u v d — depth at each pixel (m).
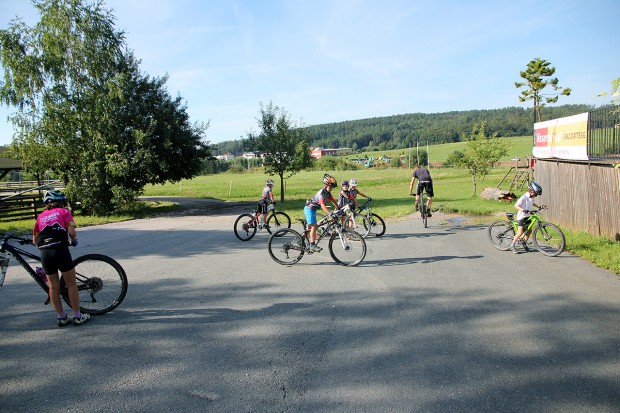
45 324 4.90
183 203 27.62
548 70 29.50
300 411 3.10
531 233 8.66
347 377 3.59
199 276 7.05
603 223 9.72
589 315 4.96
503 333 4.48
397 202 21.70
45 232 4.64
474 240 10.18
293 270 7.39
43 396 3.35
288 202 25.33
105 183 20.44
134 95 21.00
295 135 25.75
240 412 3.10
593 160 10.08
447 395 3.29
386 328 4.66
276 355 4.03
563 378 3.53
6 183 35.28
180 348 4.21
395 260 8.07
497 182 38.06
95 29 20.62
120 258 8.73
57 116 20.02
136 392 3.39
